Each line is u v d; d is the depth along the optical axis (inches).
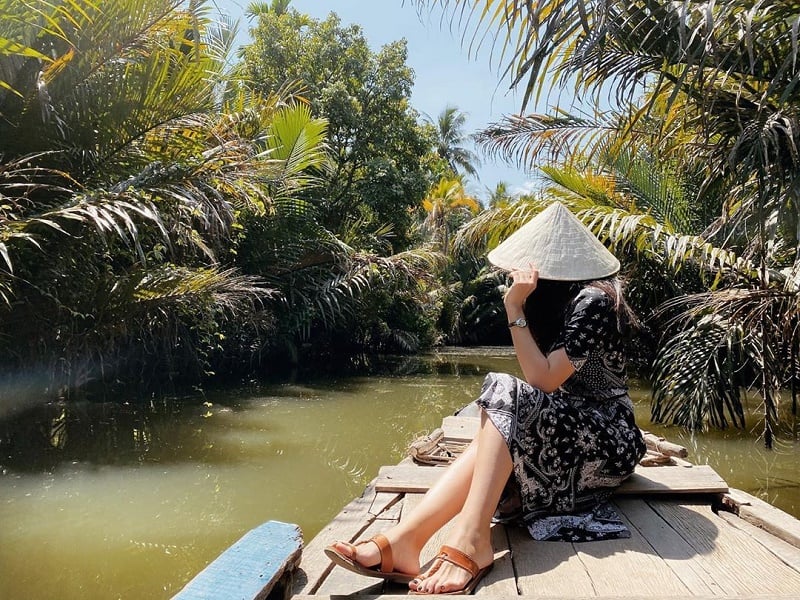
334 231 601.9
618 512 102.1
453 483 85.1
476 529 79.5
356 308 562.3
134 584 122.8
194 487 185.0
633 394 350.3
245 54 684.7
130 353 341.1
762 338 230.7
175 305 307.1
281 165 428.8
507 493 93.7
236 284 332.2
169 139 283.6
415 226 879.7
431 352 721.6
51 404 276.1
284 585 77.2
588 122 309.0
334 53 690.8
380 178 669.3
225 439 246.1
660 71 179.0
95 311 280.8
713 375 251.9
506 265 97.3
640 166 363.3
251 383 402.9
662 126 205.6
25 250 240.7
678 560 83.6
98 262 292.8
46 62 237.1
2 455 215.2
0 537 145.8
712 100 159.3
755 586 76.0
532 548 87.7
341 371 491.2
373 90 700.0
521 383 88.4
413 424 286.8
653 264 342.6
